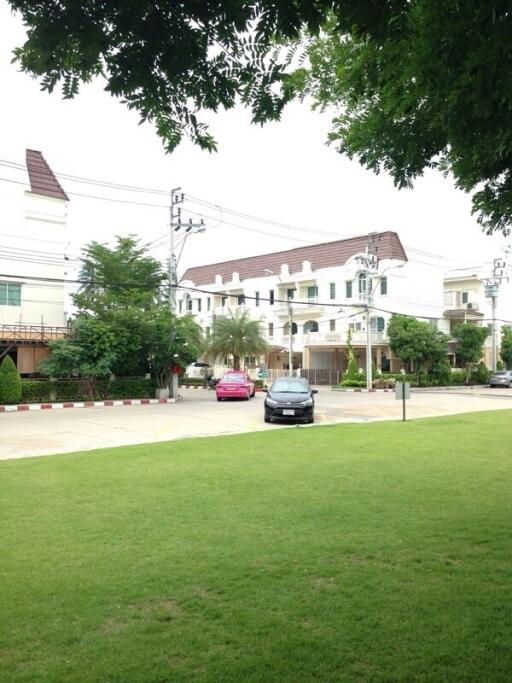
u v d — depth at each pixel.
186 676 3.13
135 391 26.34
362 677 3.12
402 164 5.60
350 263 43.94
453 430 14.45
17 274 27.66
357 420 18.61
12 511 6.67
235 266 56.75
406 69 4.18
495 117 4.23
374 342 41.56
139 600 4.13
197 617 3.86
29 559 5.02
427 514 6.39
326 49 5.47
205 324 55.34
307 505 6.82
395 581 4.45
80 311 26.38
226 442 12.32
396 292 42.31
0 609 3.98
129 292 26.16
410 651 3.38
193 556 5.05
